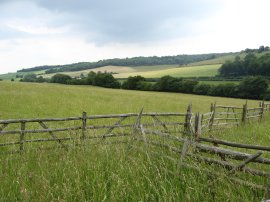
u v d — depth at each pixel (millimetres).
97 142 8727
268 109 28594
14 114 19266
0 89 36781
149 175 5938
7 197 5129
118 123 10172
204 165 6156
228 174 5660
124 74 165875
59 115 20250
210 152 6219
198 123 7723
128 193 5289
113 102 32844
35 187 5469
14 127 13383
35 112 20766
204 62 195500
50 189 5324
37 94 33688
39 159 7043
